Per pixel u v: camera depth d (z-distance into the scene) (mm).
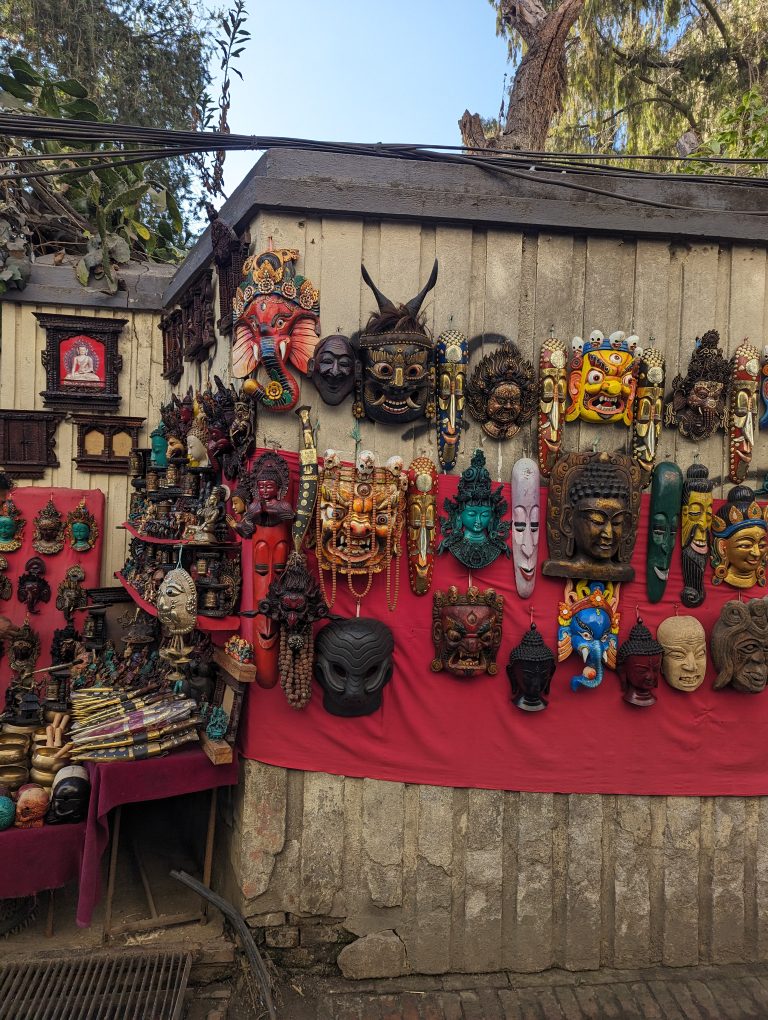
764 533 4441
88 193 7293
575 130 12148
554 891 4426
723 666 4410
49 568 6664
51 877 4082
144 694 4965
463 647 4137
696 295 4562
